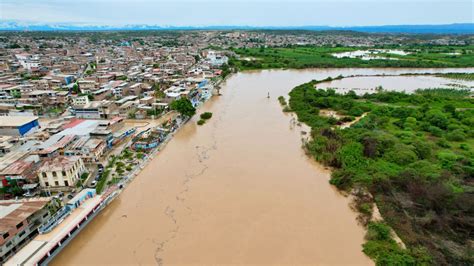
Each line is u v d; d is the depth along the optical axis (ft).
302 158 233.76
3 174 178.81
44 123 303.48
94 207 160.76
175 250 140.87
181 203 176.35
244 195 183.73
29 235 139.03
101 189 181.98
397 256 128.67
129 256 137.59
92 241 147.43
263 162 226.79
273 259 134.62
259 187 192.65
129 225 158.20
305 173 210.59
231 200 178.70
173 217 164.04
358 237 147.43
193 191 188.44
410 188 175.11
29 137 251.19
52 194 175.83
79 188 180.55
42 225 144.56
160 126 295.48
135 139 258.57
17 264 122.72
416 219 155.22
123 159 225.56
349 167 206.49
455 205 158.71
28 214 138.41
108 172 203.21
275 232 151.53
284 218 162.09
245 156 237.25
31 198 163.32
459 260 130.21
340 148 230.68
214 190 189.37
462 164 200.34
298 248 140.87
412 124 284.41
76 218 151.94
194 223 159.02
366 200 173.78
